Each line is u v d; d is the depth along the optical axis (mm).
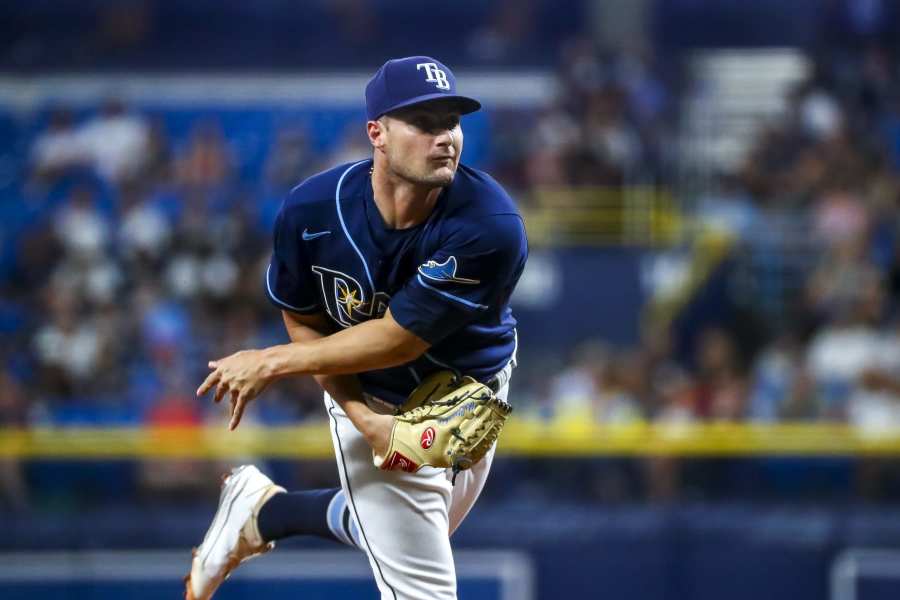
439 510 14156
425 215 12867
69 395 37125
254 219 43938
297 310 13844
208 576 15398
